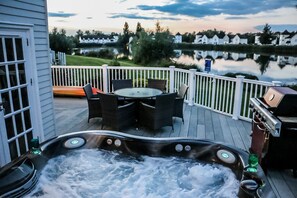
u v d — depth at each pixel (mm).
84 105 6832
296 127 2812
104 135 3451
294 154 3051
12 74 3496
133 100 5078
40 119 4117
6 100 3424
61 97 7836
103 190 2814
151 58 15281
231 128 4922
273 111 3053
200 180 2910
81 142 3420
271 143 3055
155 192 2785
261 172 2443
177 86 7207
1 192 2336
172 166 3197
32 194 2598
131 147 3350
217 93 5980
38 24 3932
